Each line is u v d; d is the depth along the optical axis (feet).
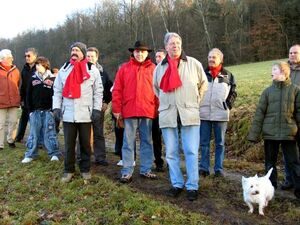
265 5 86.69
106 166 14.14
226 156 17.04
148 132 12.29
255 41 86.58
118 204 10.26
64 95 11.89
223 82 12.58
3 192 12.06
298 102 10.39
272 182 11.06
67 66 12.19
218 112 12.50
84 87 11.96
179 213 9.52
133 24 98.84
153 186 11.67
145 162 12.47
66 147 12.15
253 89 24.22
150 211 9.56
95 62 14.62
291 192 11.34
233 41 89.56
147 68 12.09
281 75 10.50
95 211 10.02
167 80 10.46
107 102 14.52
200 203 10.28
